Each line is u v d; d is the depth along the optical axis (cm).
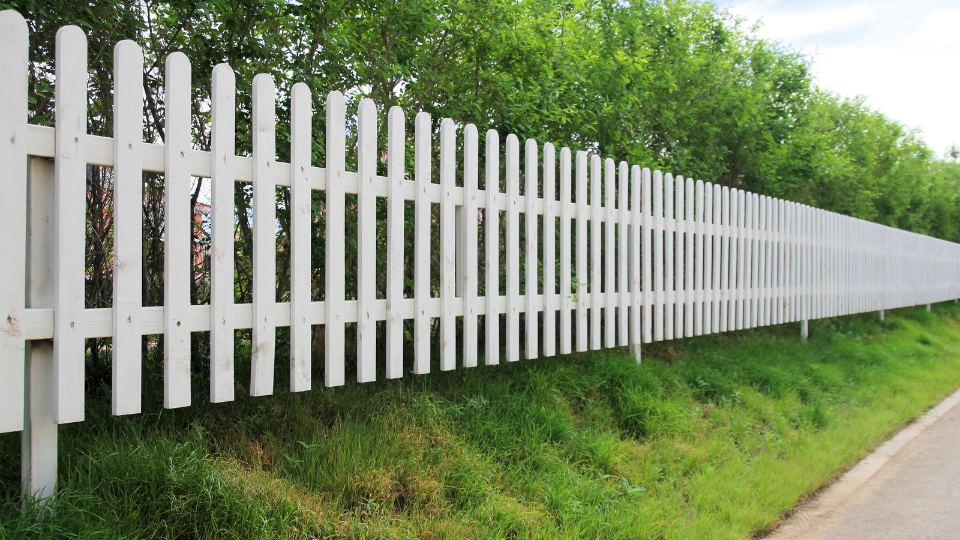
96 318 246
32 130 231
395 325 350
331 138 318
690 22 800
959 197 2055
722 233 646
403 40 458
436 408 359
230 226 283
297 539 246
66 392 237
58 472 254
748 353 666
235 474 267
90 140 243
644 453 385
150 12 368
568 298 464
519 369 449
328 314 319
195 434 293
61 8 312
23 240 229
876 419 531
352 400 361
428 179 365
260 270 292
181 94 266
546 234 450
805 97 963
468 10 469
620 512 306
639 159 624
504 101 491
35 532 212
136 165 254
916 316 1275
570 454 363
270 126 295
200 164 273
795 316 794
